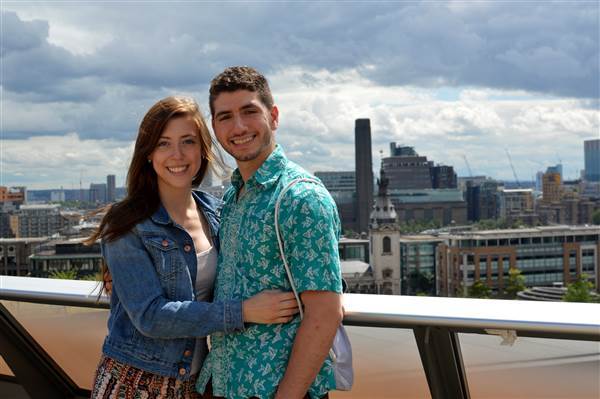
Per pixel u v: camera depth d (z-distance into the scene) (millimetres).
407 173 163875
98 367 1929
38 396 2779
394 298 2027
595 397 1818
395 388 2152
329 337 1657
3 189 137000
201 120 1944
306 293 1669
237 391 1751
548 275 102062
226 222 1877
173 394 1880
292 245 1681
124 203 1869
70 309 2559
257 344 1745
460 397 1994
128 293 1797
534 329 1678
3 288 2463
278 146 1844
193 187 2076
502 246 102375
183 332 1753
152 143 1878
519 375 1911
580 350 1809
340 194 154250
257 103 1787
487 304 1883
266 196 1750
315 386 1743
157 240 1835
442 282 107812
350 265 101562
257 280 1750
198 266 1900
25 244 75250
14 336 2703
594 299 95688
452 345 1934
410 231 148375
